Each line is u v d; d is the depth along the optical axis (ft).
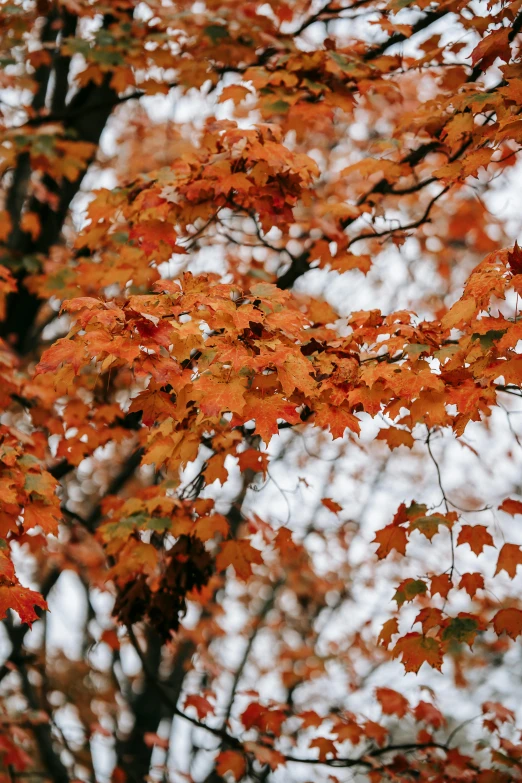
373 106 22.40
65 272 17.61
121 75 17.75
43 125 19.03
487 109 12.21
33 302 20.62
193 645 26.40
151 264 16.02
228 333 9.87
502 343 9.68
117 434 17.56
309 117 15.81
